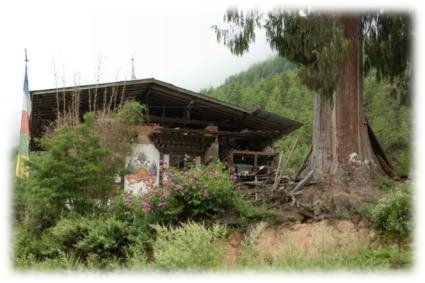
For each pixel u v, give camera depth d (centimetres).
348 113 1422
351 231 1152
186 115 2020
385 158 1517
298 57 1348
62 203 1258
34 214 1284
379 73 1590
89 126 1342
